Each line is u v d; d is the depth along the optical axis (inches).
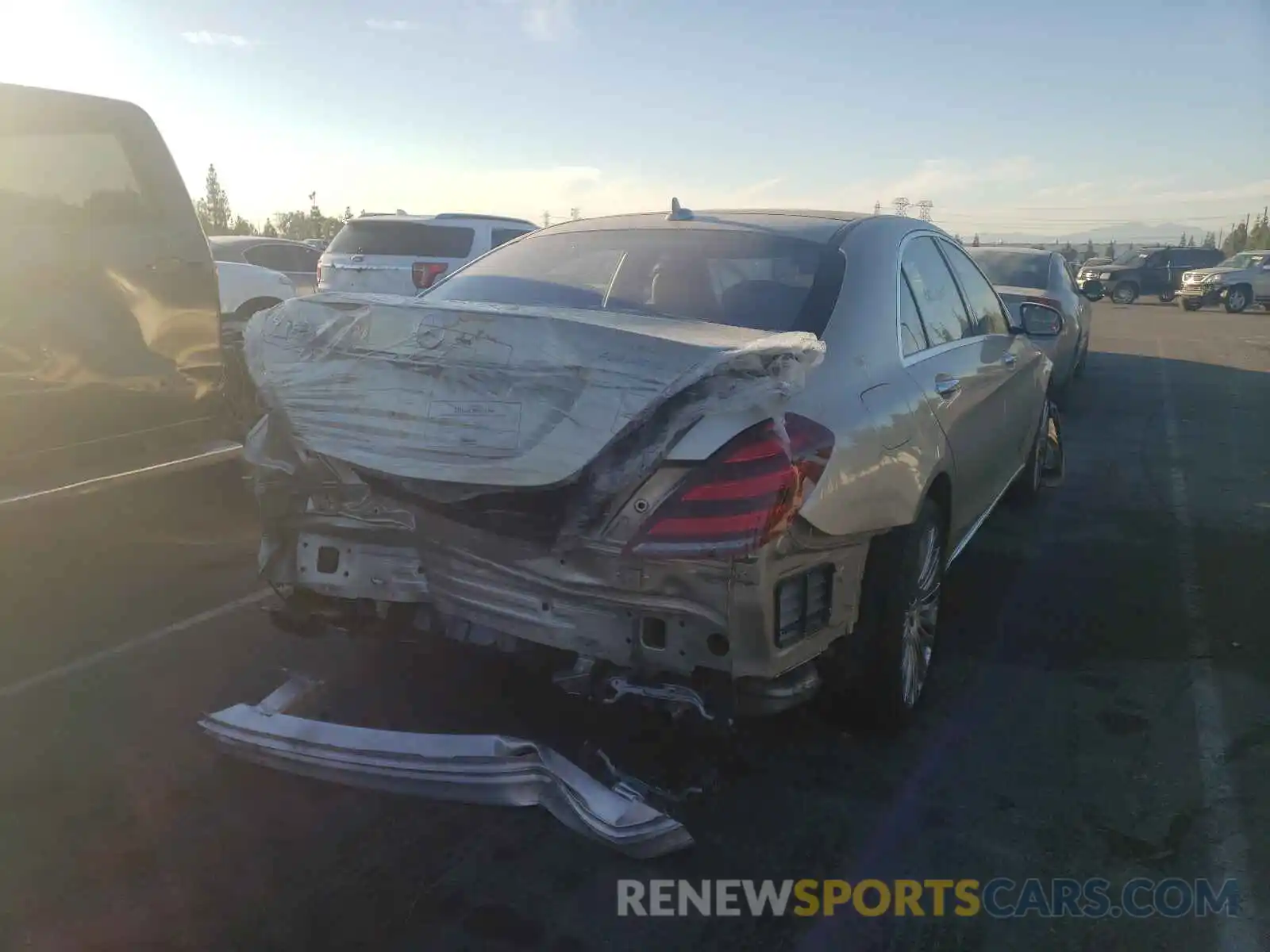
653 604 115.4
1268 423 441.7
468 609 127.9
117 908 112.7
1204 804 139.9
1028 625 203.3
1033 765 149.5
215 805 133.0
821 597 127.2
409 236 520.7
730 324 143.3
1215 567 241.0
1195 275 1348.4
